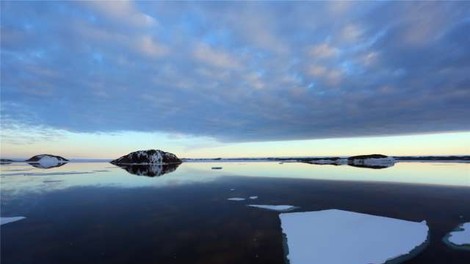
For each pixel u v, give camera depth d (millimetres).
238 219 10875
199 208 12727
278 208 12625
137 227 9867
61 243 8312
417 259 7266
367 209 12422
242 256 7453
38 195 15883
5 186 19375
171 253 7613
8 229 9625
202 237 8844
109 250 7793
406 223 10125
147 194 16375
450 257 7348
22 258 7301
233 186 19812
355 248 8000
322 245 8211
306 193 16688
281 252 7715
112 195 16000
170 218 11031
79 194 16250
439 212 11789
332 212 11758
